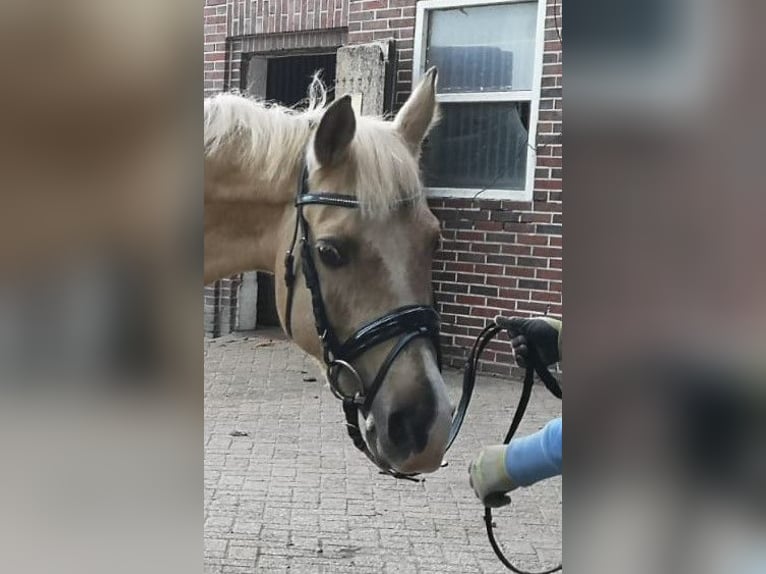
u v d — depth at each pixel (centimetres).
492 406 476
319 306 192
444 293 547
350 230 188
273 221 208
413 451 186
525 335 211
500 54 524
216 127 207
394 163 192
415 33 540
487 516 215
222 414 476
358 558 303
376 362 189
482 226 533
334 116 187
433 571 295
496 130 531
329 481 379
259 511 343
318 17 577
